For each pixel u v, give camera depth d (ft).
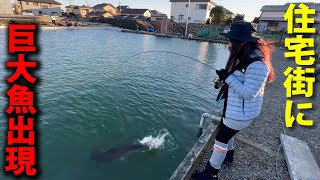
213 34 128.47
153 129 21.12
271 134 17.21
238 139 15.99
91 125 20.93
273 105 24.29
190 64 54.08
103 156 16.75
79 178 14.62
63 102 25.12
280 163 13.56
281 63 53.21
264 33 120.47
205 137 15.34
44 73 36.06
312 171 12.42
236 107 8.84
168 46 88.79
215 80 10.71
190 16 177.37
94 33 118.93
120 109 24.64
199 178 11.12
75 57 51.83
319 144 16.11
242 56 8.21
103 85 32.22
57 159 16.22
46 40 77.05
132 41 95.71
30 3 219.61
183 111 25.77
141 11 231.30
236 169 12.84
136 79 37.17
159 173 15.38
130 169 15.60
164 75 41.68
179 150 18.06
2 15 120.37
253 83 7.82
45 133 19.12
